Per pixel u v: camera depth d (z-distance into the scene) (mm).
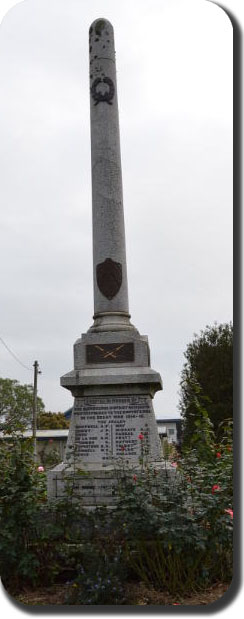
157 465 7715
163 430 18094
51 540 6031
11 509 5898
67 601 5527
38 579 5934
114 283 8945
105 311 8922
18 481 6078
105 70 9539
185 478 6555
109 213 9094
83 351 8609
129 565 5973
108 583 5527
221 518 5824
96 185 9227
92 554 5836
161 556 5801
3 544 5734
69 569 6129
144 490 6098
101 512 6289
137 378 8188
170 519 5730
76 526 6203
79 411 8328
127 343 8531
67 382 8336
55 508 6148
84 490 7645
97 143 9320
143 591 5676
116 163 9297
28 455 6355
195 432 8258
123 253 9141
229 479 6336
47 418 41938
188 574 5777
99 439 8172
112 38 9773
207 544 5793
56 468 7898
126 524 5934
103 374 8312
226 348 24219
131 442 8102
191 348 25422
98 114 9391
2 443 6586
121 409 8234
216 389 23328
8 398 33719
